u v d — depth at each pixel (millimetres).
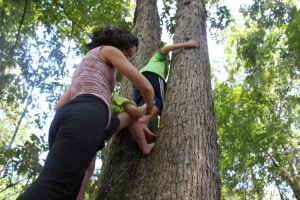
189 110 2711
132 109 2436
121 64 1937
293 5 10250
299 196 10945
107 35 2125
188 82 3033
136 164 2514
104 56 1959
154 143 2559
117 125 2277
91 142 1539
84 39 8844
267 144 10648
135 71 1951
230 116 11391
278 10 10398
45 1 8250
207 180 2170
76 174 1438
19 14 8328
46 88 8367
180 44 3398
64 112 1662
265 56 11680
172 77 3154
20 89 9094
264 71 12008
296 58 9547
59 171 1385
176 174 2154
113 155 2838
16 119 13523
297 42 8297
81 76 1868
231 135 10953
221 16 8680
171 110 2742
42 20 8555
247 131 10773
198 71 3201
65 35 9086
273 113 11938
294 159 11766
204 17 4285
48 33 8602
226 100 11828
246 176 11500
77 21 8664
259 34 11445
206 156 2354
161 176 2180
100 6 8695
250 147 10742
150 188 2135
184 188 2051
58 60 8609
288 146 12141
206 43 3836
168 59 3562
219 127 11344
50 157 1446
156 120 3270
